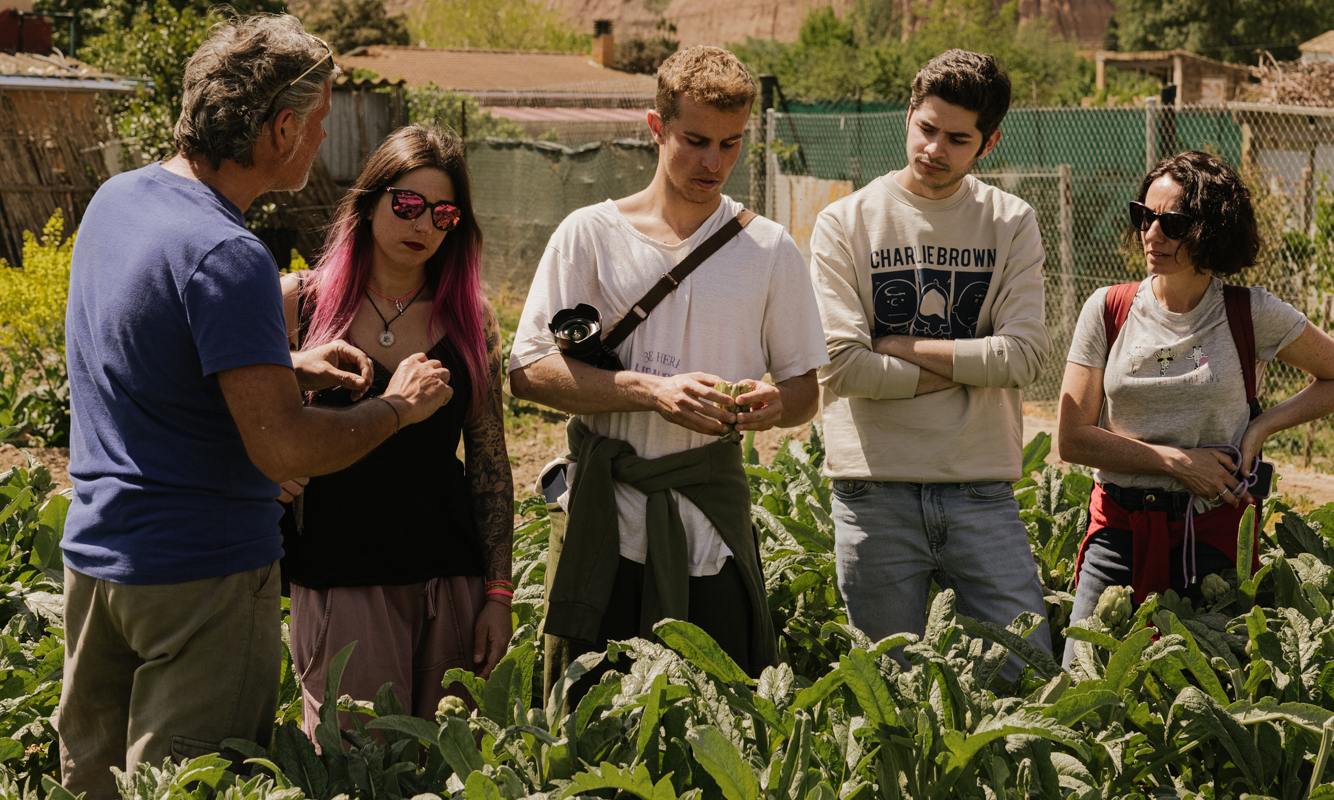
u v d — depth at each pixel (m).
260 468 2.14
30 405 7.67
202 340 2.07
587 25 130.25
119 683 2.38
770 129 12.19
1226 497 3.00
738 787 2.02
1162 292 3.08
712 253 2.66
